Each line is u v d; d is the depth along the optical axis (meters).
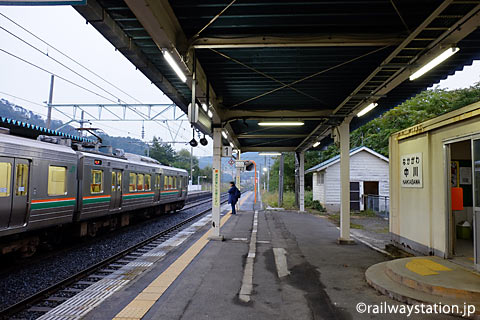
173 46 5.26
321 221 15.56
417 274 5.35
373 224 14.88
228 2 4.74
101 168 11.63
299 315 4.43
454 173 7.93
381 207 17.86
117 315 4.38
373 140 26.59
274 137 15.45
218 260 7.51
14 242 7.93
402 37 5.57
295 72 7.46
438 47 5.52
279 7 4.89
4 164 7.34
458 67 7.19
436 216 6.78
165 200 18.70
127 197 13.73
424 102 22.28
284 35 5.64
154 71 6.77
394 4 4.74
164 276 6.19
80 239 11.27
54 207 8.90
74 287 6.29
